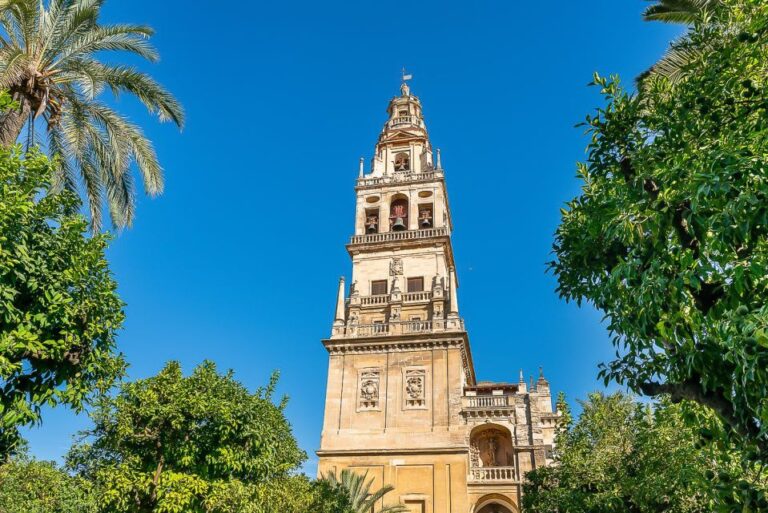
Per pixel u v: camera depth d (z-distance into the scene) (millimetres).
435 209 50219
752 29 10102
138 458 19078
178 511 18078
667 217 9328
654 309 9172
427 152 55031
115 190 23375
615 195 10898
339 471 38438
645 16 20609
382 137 57656
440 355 41469
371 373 41844
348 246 49062
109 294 13469
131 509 18531
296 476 30438
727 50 10305
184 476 18656
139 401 19766
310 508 27797
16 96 19812
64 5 21438
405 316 44844
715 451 13367
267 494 24469
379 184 52438
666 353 10750
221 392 20984
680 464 16812
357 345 42750
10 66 18266
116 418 19797
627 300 10539
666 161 9969
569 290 13047
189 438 19500
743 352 7352
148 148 23328
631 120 11398
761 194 7738
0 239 11039
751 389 7922
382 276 47469
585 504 21078
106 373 13688
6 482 22766
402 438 39031
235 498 18891
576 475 22828
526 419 40062
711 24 11562
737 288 7797
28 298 12148
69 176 22578
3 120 19031
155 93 23562
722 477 10562
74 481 22641
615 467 21438
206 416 19859
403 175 52875
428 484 37344
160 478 18547
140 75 23234
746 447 9078
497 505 38656
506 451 40625
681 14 19672
